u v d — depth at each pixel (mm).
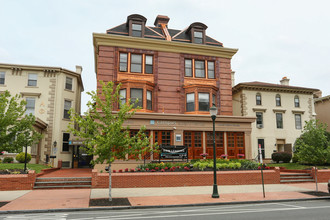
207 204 11883
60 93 28484
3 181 15070
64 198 12664
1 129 12469
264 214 9656
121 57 24094
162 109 24078
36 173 17688
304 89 33312
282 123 32219
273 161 30547
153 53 24859
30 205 11000
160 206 11328
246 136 24344
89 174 19172
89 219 8828
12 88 27219
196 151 23203
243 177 18375
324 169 21469
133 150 13094
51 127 27516
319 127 19531
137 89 23391
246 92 31688
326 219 8773
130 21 24828
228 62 26859
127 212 10211
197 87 24578
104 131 12852
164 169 18156
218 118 23766
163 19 29094
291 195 14203
